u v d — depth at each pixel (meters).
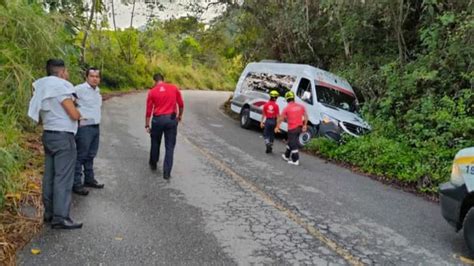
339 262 4.64
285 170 9.09
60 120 4.90
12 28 8.61
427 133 9.84
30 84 8.05
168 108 7.47
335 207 6.68
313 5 14.87
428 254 5.03
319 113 12.22
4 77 7.99
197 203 6.30
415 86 10.89
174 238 4.95
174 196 6.54
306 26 15.23
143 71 31.83
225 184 7.49
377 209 6.77
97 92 6.41
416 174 8.43
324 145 11.30
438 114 9.70
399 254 4.98
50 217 5.09
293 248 4.93
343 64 14.78
